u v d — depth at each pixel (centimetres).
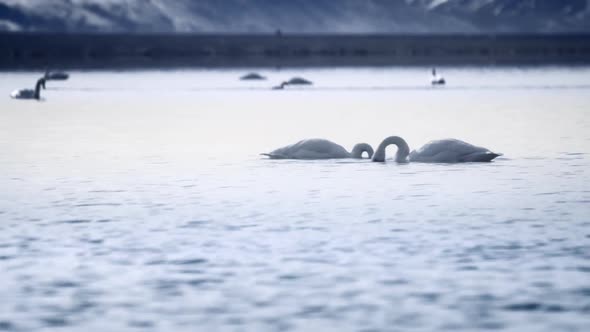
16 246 6644
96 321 5131
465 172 9919
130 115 19188
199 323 5081
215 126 16338
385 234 6925
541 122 16550
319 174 9869
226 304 5369
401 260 6203
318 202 8194
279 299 5444
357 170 10144
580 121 16675
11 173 10144
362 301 5391
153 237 6894
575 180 9344
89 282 5788
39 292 5606
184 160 11225
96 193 8769
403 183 9194
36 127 16138
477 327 4981
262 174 9931
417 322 5059
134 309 5309
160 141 13600
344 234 6938
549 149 12062
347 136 14312
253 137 14200
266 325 5038
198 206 8056
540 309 5241
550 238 6750
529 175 9688
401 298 5438
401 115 18712
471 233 6931
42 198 8506
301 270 6000
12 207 8056
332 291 5572
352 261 6191
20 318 5178
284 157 11212
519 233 6912
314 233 6981
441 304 5331
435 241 6694
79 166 10719
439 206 7956
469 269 5984
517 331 4922
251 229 7131
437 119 17525
